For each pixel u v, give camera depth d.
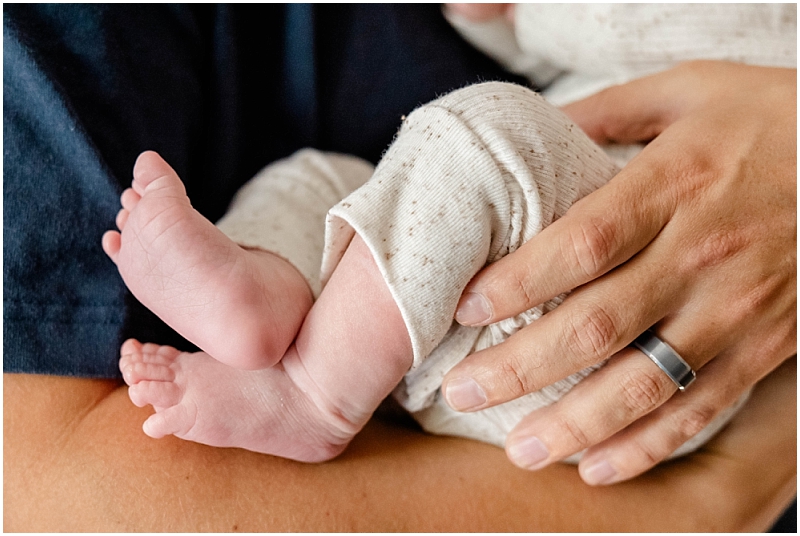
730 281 0.61
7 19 0.60
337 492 0.62
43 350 0.59
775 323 0.65
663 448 0.67
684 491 0.72
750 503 0.73
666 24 0.89
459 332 0.62
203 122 0.78
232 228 0.69
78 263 0.61
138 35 0.68
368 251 0.56
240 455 0.62
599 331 0.57
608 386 0.62
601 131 0.88
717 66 0.81
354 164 0.84
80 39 0.63
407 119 0.60
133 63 0.67
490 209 0.56
